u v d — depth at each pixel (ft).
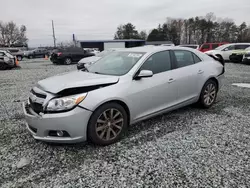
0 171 7.74
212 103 14.60
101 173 7.55
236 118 12.58
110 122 9.37
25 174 7.56
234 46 50.72
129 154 8.74
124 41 127.85
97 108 8.86
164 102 11.42
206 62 14.01
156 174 7.43
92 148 9.25
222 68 15.05
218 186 6.76
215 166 7.81
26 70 41.55
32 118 8.77
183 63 12.64
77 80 9.43
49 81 9.83
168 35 241.14
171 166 7.88
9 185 7.00
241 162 8.04
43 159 8.48
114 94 9.21
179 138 10.07
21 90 21.74
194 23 228.02
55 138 8.57
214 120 12.27
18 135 10.65
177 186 6.81
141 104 10.32
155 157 8.48
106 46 126.72
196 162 8.09
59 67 48.03
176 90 11.87
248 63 43.73
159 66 11.36
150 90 10.54
